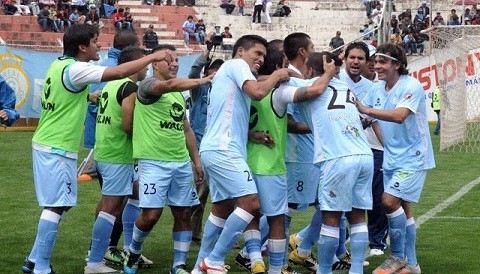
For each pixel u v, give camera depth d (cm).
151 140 874
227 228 832
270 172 843
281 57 906
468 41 2389
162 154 876
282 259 860
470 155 2222
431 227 1213
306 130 884
